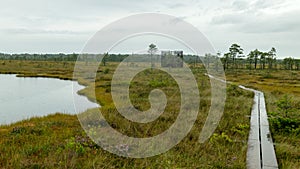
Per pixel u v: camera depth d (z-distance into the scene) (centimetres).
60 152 689
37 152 716
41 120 1449
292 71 6988
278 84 3734
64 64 7275
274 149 727
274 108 1466
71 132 977
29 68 6488
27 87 3381
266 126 1016
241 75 5225
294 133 916
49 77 4712
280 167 603
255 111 1368
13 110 1948
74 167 596
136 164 636
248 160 628
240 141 799
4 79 4378
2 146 796
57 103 2242
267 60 8006
